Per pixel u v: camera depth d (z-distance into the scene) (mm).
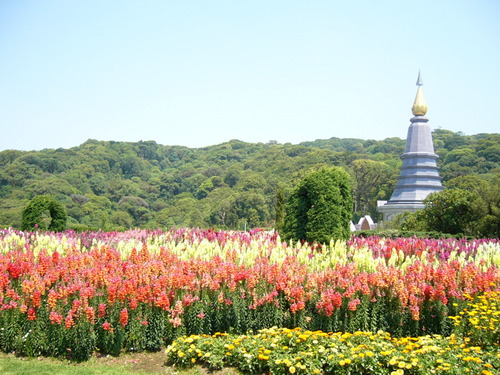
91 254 11602
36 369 8258
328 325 9461
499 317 9000
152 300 9312
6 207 66500
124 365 8695
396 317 9727
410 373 7695
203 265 10031
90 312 8602
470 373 7344
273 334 8844
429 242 17469
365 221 68438
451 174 90938
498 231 30219
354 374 7789
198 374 8188
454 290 10141
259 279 9922
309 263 11492
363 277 9719
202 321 9523
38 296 8766
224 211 73938
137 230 18891
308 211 17094
